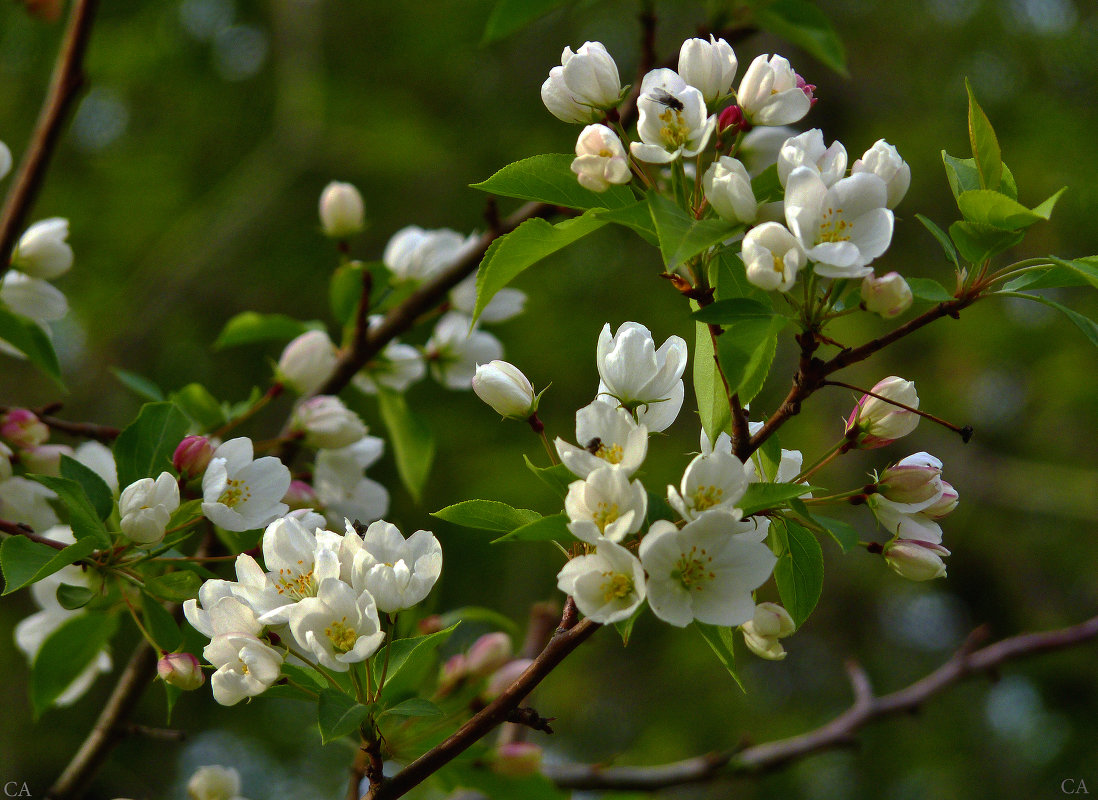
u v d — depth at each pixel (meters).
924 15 11.86
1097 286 1.91
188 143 11.45
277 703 9.68
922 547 2.15
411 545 2.16
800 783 9.59
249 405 3.56
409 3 11.79
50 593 3.14
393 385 3.98
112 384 9.74
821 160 2.01
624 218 2.01
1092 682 9.88
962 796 9.55
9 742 8.17
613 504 1.88
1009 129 10.83
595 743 9.84
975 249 2.00
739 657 10.22
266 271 10.86
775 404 10.16
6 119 10.81
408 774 2.03
